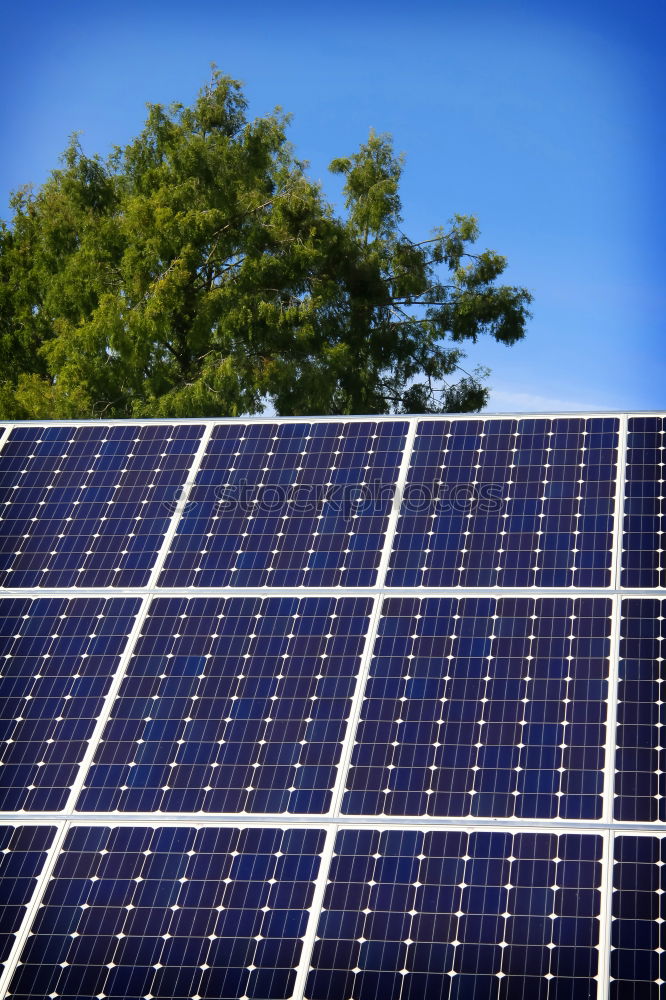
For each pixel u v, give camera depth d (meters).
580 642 15.53
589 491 17.59
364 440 19.19
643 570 16.30
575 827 13.59
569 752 14.35
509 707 14.97
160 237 45.12
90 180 50.66
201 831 14.27
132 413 45.53
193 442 19.91
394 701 15.29
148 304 43.97
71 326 46.72
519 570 16.64
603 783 13.97
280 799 14.44
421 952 12.83
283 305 46.69
